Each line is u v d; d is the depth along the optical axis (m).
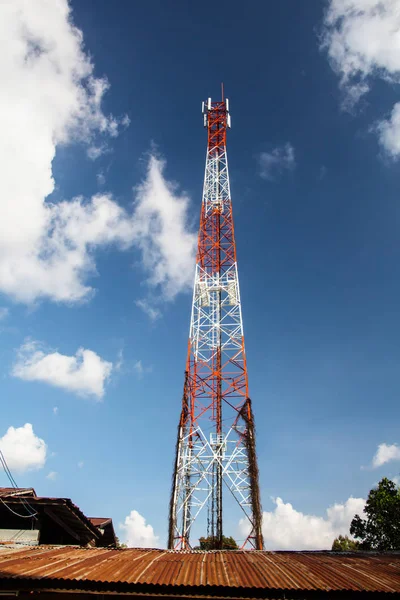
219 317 40.66
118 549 18.80
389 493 45.34
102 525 29.97
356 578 13.98
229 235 44.41
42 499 21.77
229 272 42.56
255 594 13.26
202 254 43.78
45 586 13.50
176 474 32.81
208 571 14.56
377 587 13.19
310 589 13.05
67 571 14.10
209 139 50.38
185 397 36.41
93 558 16.12
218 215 45.62
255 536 30.03
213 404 36.53
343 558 16.94
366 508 46.03
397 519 42.34
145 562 15.64
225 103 51.69
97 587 13.53
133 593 13.45
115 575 13.84
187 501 32.75
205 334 39.97
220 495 32.69
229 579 13.72
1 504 21.89
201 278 42.66
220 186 47.38
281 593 13.19
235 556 17.16
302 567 15.26
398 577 14.12
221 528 31.52
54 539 25.00
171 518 31.09
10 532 21.81
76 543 27.30
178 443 34.03
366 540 44.59
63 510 22.50
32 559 15.52
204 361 38.47
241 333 39.22
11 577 13.32
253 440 33.62
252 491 31.75
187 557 16.83
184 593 13.40
